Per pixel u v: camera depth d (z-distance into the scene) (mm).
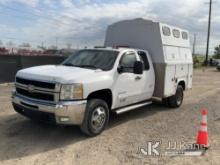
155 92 8539
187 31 10320
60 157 4957
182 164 4816
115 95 6641
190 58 10570
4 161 4719
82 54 7383
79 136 6090
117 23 9258
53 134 6172
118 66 6746
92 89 5875
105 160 4871
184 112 8945
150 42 8508
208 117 8336
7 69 14039
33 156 4969
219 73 30672
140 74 7207
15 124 6793
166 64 8297
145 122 7523
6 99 9859
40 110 5574
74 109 5512
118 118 7891
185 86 10141
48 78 5578
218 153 5371
